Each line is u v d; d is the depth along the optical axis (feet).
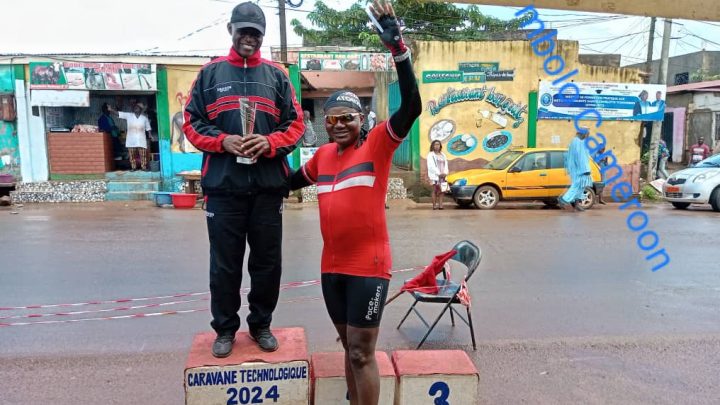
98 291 19.86
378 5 8.08
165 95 47.98
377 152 8.81
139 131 49.01
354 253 8.98
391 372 10.50
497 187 44.37
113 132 50.44
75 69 45.75
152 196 47.70
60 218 37.52
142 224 34.83
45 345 15.02
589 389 12.79
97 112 51.08
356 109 9.02
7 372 13.35
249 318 10.64
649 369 13.88
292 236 30.83
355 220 8.84
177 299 19.01
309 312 17.94
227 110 9.75
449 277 17.42
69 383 12.80
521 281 21.79
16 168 47.26
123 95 51.16
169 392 12.39
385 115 58.29
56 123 49.01
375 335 9.06
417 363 10.82
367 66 53.93
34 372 13.37
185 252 26.20
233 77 9.80
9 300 18.79
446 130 51.72
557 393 12.59
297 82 50.52
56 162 47.65
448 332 16.47
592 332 16.40
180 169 48.98
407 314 16.53
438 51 50.85
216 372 9.72
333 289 9.41
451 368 10.64
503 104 51.88
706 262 25.16
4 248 26.94
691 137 75.05
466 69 51.19
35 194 46.73
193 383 9.68
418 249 27.48
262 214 10.09
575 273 23.02
